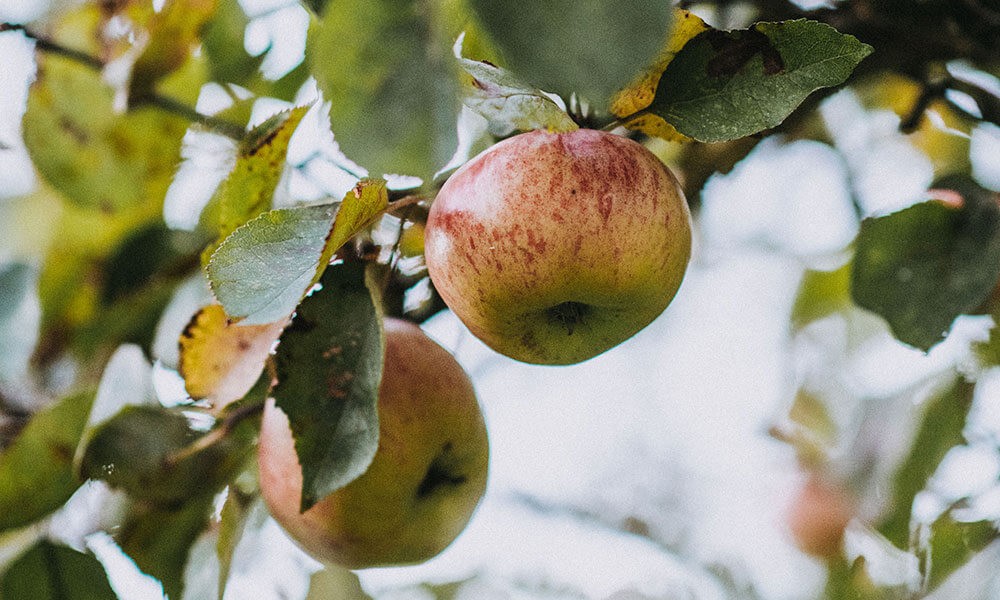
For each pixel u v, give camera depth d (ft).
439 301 2.00
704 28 1.69
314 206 1.69
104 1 2.24
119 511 2.17
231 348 1.87
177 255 2.31
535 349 1.83
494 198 1.72
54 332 2.30
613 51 1.30
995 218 1.97
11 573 2.07
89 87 2.26
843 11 2.02
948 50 2.03
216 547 2.09
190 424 2.05
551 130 1.65
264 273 1.63
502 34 1.31
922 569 2.18
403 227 1.83
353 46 1.39
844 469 2.56
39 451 2.03
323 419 1.68
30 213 2.53
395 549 1.95
